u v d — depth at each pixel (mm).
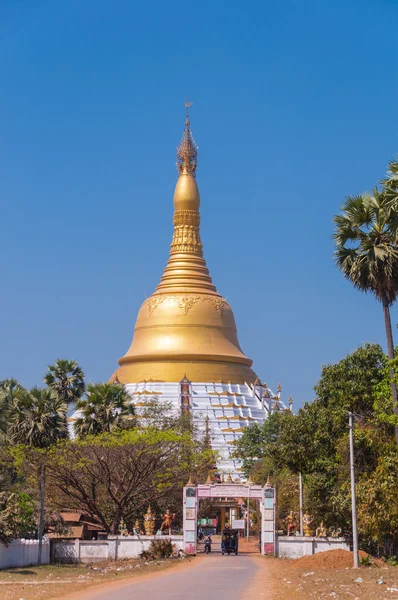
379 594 41000
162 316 152375
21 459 74188
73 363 95625
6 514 62031
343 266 62250
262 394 149750
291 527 92438
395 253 59344
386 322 61062
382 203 61094
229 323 154875
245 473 126625
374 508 60812
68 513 87812
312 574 52719
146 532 85000
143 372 147875
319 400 74938
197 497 77688
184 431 101250
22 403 79000
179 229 159875
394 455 62125
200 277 157125
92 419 84875
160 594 40812
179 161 161000
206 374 147250
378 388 67688
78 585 47438
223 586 45125
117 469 82750
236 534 79812
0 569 60250
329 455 72125
